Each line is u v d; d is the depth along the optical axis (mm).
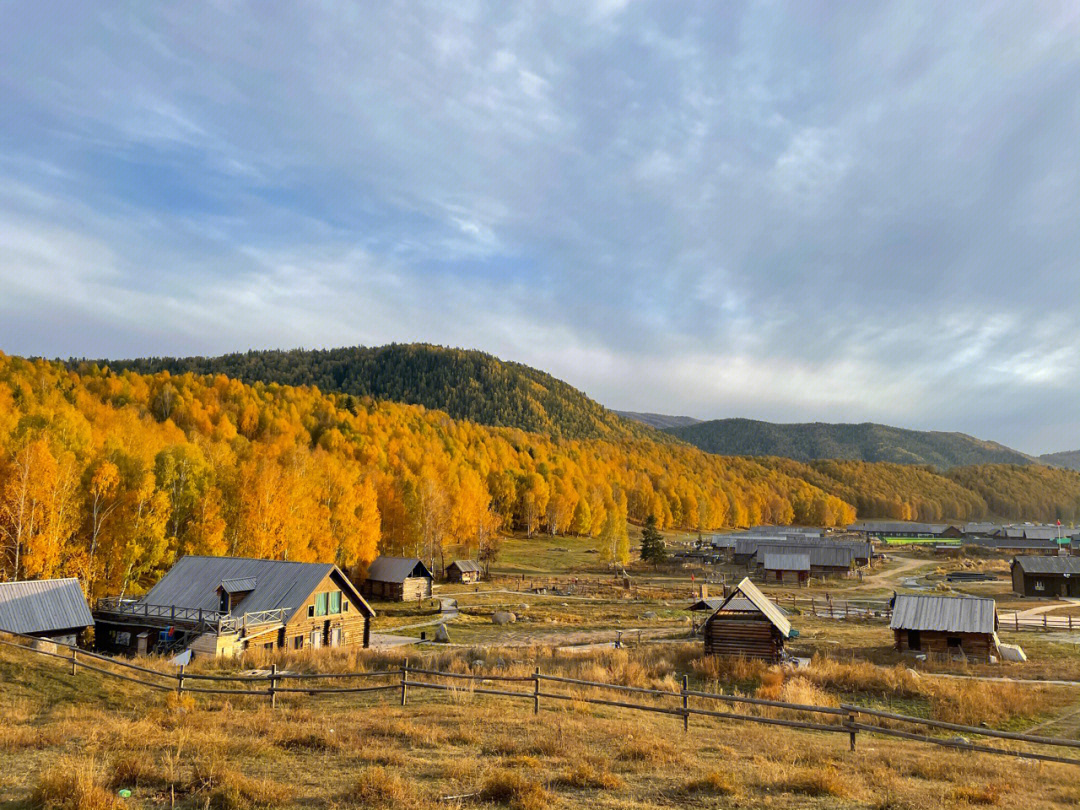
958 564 137375
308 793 12172
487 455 193625
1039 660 46500
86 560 63750
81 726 17828
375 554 92625
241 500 74125
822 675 35656
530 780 12648
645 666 38312
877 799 13133
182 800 11547
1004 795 14430
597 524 172125
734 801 12734
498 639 58312
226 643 42469
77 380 153250
